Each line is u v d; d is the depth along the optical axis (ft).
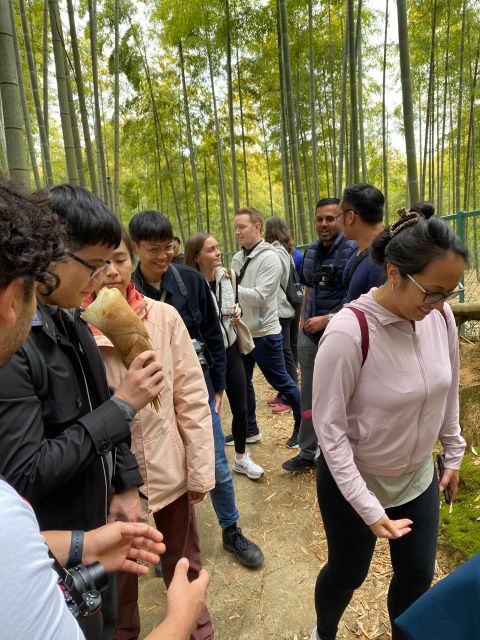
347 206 7.12
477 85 31.14
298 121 31.50
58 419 3.31
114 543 3.10
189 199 47.83
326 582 5.11
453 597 2.33
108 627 4.25
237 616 6.46
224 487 7.39
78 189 3.55
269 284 10.57
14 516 1.53
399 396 4.23
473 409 9.06
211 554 7.75
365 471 4.63
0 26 8.24
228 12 24.57
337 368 4.26
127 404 3.40
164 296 6.84
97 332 4.83
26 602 1.45
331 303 9.16
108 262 4.15
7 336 1.89
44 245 1.95
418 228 3.79
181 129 37.14
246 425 9.80
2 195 1.90
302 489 9.46
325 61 29.96
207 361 7.41
